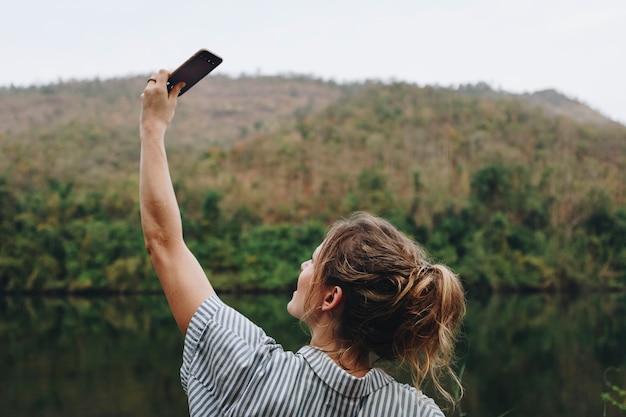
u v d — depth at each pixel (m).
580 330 27.55
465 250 58.72
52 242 54.06
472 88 131.88
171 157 83.81
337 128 88.06
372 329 1.11
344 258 1.13
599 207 62.34
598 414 12.38
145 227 1.14
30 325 31.53
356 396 1.06
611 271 60.34
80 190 64.50
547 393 14.32
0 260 52.88
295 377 1.06
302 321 1.19
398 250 1.14
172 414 13.62
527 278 56.28
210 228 56.81
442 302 1.12
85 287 52.62
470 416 12.10
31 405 14.46
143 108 1.19
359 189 68.88
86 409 14.11
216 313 1.10
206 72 1.18
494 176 63.00
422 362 1.15
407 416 1.08
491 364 18.27
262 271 54.62
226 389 1.04
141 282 53.56
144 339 25.64
